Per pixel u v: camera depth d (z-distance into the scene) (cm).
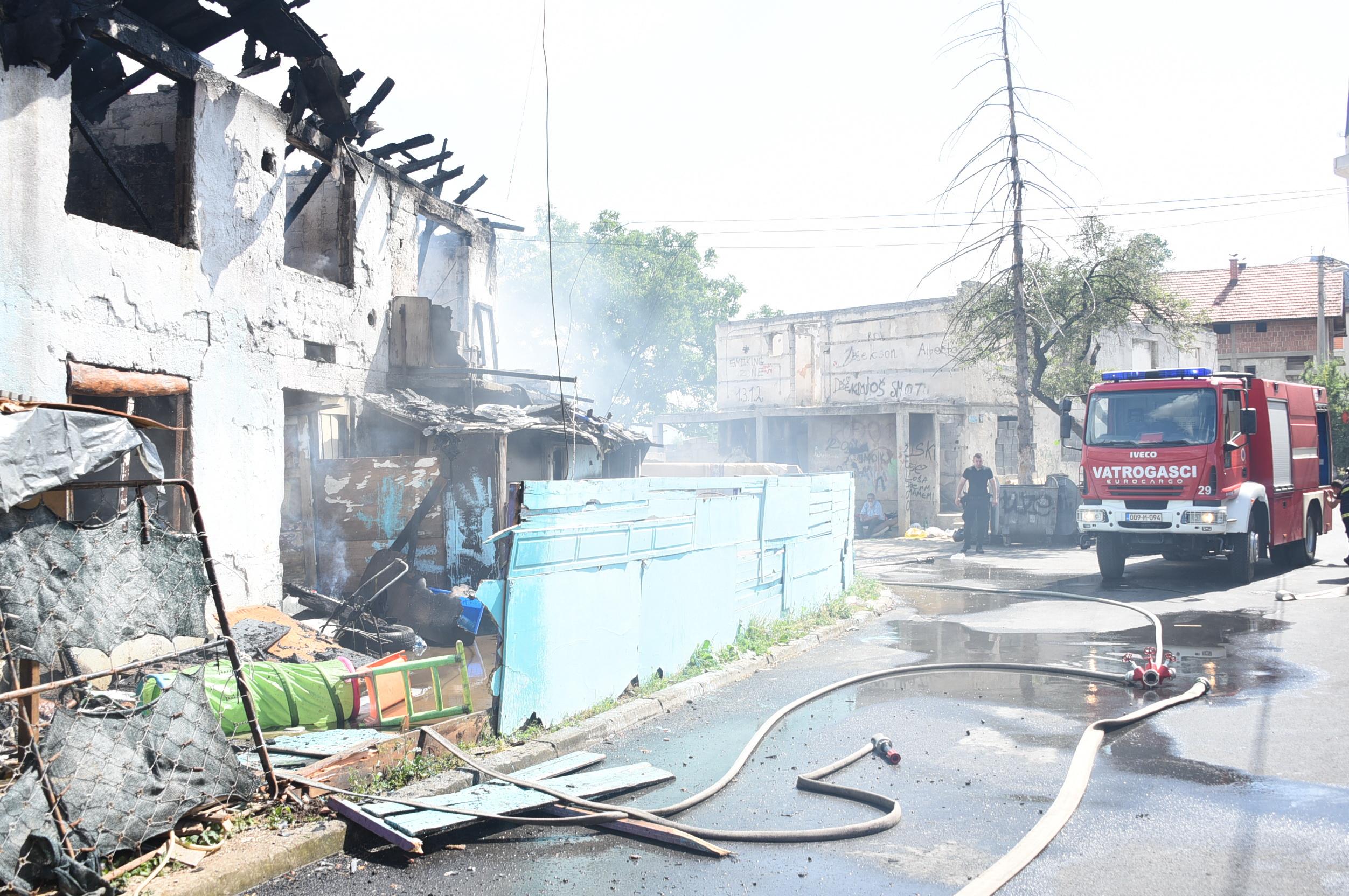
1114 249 2425
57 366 747
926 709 739
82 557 423
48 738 406
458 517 1193
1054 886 409
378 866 448
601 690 723
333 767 537
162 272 853
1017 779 562
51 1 707
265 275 1002
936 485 2503
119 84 977
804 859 450
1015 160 2181
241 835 454
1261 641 972
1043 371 2461
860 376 2905
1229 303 4531
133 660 745
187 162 898
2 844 371
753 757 621
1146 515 1389
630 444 1678
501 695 622
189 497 476
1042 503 2111
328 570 1095
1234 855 438
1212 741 627
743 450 3117
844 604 1227
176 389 867
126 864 417
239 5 853
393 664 651
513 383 1599
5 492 382
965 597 1402
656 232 4028
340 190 1205
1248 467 1430
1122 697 760
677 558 842
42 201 734
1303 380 3712
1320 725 654
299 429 1108
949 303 2642
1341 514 1492
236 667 491
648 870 441
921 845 464
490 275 1684
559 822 491
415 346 1290
